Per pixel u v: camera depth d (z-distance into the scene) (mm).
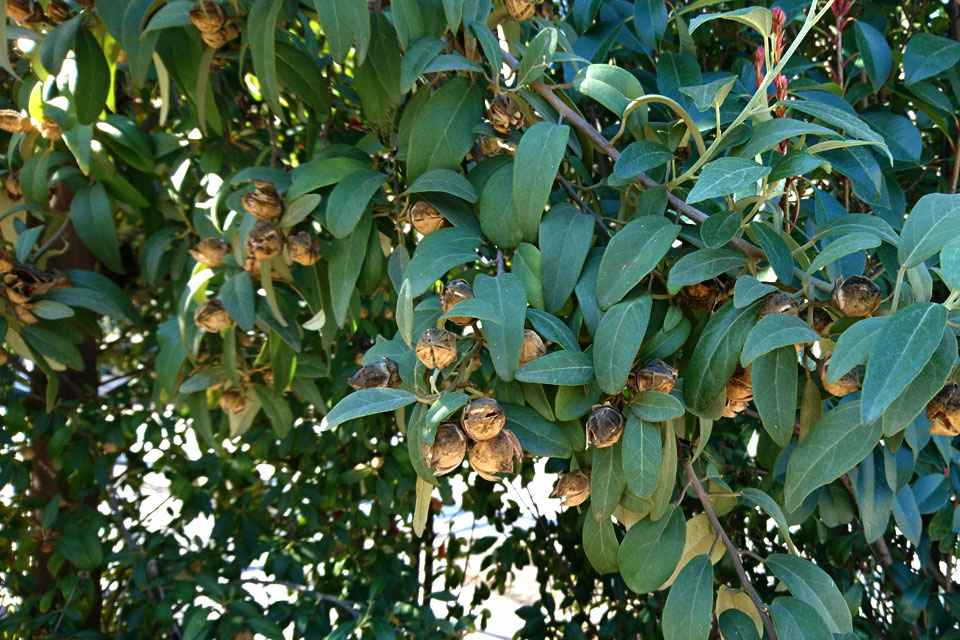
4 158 1584
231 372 1386
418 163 957
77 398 2166
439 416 660
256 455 2135
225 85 1672
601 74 903
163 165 1997
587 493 851
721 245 762
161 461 2219
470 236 896
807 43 1637
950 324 618
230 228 1319
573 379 748
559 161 831
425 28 949
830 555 1646
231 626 1708
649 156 835
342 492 2336
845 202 1274
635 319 744
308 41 1669
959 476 1294
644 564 822
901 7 1726
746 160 700
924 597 1510
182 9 1099
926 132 1647
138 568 1913
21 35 1209
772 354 741
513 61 974
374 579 1896
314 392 1581
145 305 2822
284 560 2049
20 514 2115
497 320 674
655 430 752
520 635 2244
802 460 716
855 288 677
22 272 1324
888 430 614
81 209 1436
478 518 2395
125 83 1972
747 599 846
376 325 2076
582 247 837
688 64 1158
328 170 1020
